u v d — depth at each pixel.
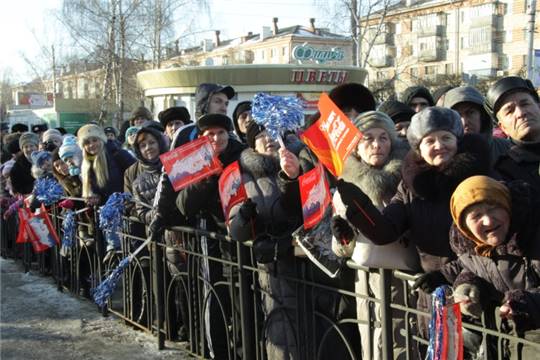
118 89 23.17
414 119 2.58
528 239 2.21
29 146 7.79
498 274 2.25
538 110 2.75
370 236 2.54
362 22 21.92
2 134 15.66
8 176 8.55
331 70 14.12
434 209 2.55
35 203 6.48
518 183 2.32
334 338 3.18
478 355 2.35
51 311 5.55
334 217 2.69
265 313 3.51
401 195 2.68
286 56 48.12
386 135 2.92
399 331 2.81
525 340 2.10
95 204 5.32
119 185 5.42
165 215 4.23
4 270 7.55
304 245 3.00
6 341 4.76
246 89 13.54
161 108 14.91
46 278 6.98
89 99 26.56
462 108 3.52
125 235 4.97
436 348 2.27
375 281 2.84
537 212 2.21
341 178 2.79
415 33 41.59
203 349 4.13
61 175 6.05
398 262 2.66
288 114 3.14
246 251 3.64
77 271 5.93
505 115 2.79
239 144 3.99
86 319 5.29
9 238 8.47
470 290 2.28
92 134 5.38
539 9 31.08
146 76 14.98
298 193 3.17
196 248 4.14
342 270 3.04
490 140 3.46
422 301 2.58
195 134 4.45
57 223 6.30
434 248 2.56
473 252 2.31
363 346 2.97
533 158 2.72
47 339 4.79
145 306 4.91
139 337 4.78
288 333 3.38
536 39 35.44
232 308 3.83
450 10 39.97
